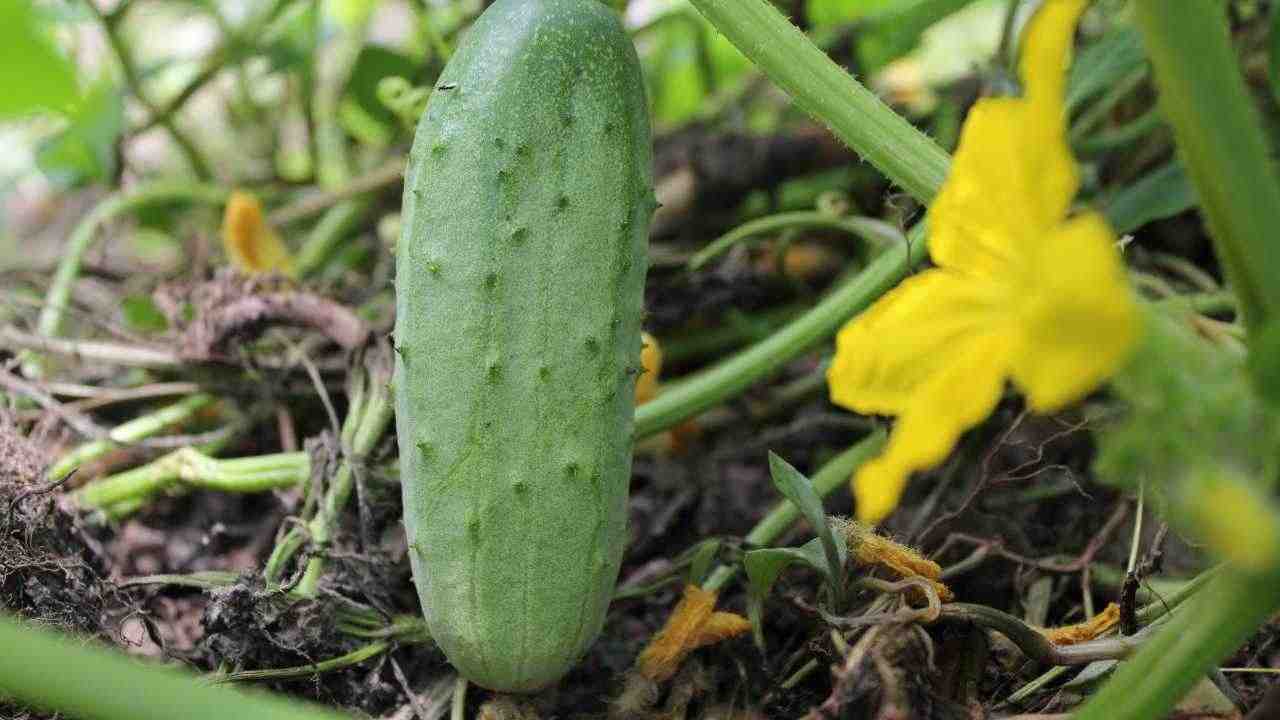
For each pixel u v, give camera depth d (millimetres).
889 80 669
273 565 381
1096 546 393
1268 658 364
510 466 327
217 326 449
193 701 264
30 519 382
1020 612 393
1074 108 465
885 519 422
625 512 341
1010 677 346
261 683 360
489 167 327
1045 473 432
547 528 328
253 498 459
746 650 364
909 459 255
